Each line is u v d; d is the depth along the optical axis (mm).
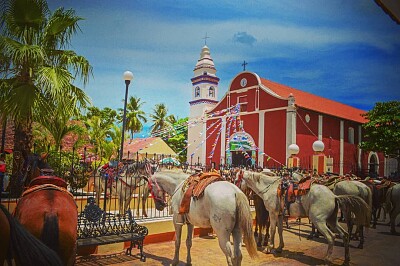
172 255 7102
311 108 23906
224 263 6668
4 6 8133
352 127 27938
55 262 2670
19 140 8328
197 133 31000
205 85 34094
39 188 3984
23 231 2717
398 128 19844
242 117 26594
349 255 7641
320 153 17188
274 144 23812
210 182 5637
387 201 11227
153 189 6922
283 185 7695
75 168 9969
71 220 3555
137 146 22797
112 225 7359
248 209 5043
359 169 26266
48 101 8133
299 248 8406
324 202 6938
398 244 9078
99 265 6242
